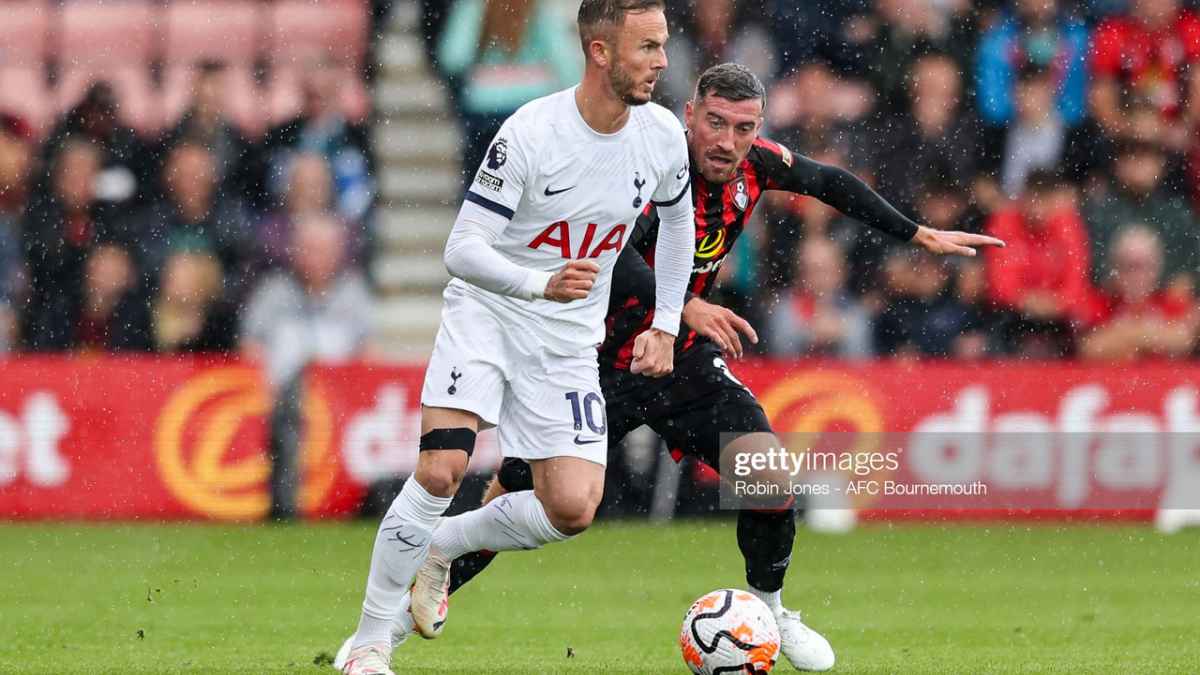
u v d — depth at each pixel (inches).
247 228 1802.4
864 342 1758.1
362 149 1877.5
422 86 2044.8
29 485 1582.2
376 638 767.1
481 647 973.8
